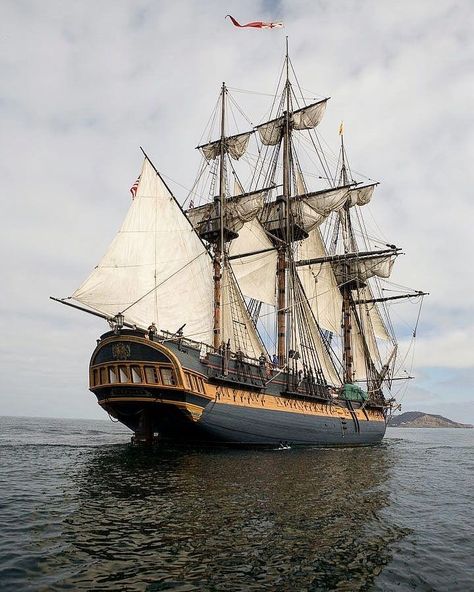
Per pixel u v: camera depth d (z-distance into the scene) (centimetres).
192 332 4119
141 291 3788
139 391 3300
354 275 7250
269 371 4262
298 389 4603
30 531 1337
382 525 1575
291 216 5844
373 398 6631
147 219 3956
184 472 2417
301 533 1420
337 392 5447
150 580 1038
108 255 3638
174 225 4172
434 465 3656
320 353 5750
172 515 1546
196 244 4353
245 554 1223
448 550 1353
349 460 3562
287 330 5522
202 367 3503
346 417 5284
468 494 2320
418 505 1966
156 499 1769
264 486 2119
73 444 4116
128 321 3644
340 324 6919
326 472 2717
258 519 1545
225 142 5394
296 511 1684
